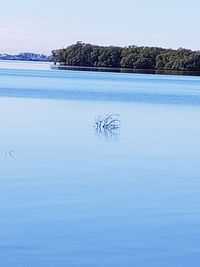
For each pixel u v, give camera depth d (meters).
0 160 22.66
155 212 15.62
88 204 16.20
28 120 37.25
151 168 21.97
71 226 14.20
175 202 16.73
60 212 15.34
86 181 19.17
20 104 48.72
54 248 12.73
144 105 52.84
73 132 32.06
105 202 16.47
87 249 12.72
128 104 53.50
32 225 14.19
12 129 32.38
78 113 43.00
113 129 34.12
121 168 21.77
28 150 25.28
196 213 15.62
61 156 23.95
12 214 15.05
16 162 22.28
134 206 16.16
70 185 18.52
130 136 31.28
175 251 12.75
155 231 14.02
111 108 48.59
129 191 17.95
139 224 14.52
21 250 12.58
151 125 36.94
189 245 13.12
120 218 14.96
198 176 20.67
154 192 17.89
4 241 13.07
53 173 20.31
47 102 52.12
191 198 17.27
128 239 13.41
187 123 38.69
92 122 37.28
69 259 12.16
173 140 30.12
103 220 14.75
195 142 29.59
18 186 18.19
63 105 49.69
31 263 11.90
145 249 12.82
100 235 13.63
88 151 25.56
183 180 19.89
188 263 12.12
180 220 14.93
